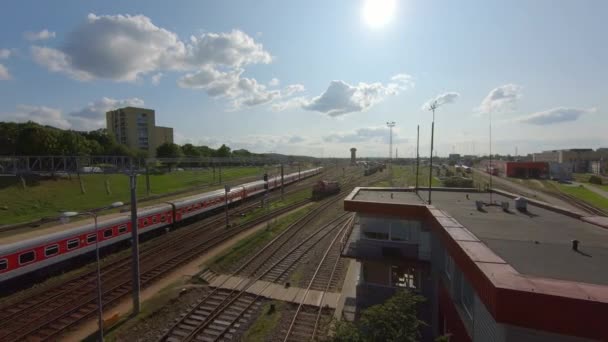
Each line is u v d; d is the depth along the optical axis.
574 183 72.56
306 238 30.75
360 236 17.91
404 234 17.17
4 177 48.97
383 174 101.56
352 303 17.52
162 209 31.48
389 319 10.01
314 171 99.75
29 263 19.31
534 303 6.27
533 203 18.61
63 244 21.39
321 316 16.48
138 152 107.31
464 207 17.95
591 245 10.19
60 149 60.88
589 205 48.22
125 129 145.62
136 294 16.67
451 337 12.14
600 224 12.78
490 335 7.95
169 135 162.50
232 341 14.31
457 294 11.85
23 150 58.25
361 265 17.66
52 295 18.41
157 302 17.77
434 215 14.45
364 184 74.00
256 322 15.94
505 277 7.20
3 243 18.80
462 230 11.77
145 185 62.41
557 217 14.98
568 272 7.86
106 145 98.94
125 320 15.97
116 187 58.22
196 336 14.66
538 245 10.23
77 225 23.58
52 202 46.44
